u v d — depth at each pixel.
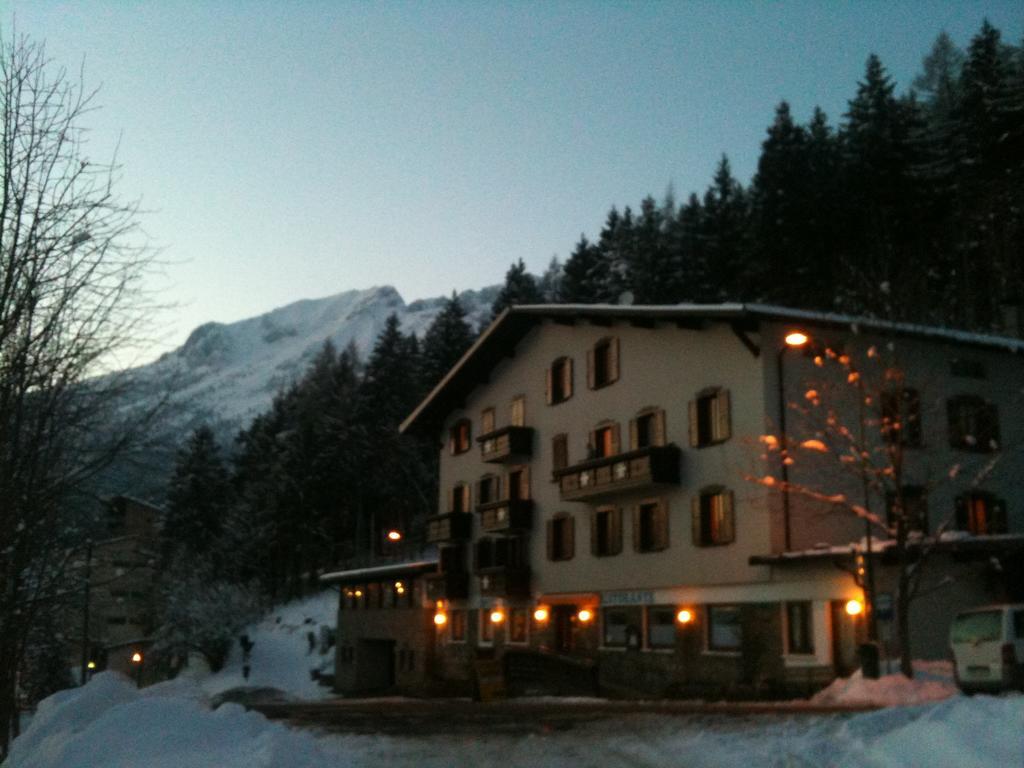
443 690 45.66
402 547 73.25
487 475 44.91
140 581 57.19
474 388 46.97
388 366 79.19
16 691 15.13
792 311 29.56
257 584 78.38
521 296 94.50
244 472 97.44
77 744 9.17
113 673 12.11
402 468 77.25
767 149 64.75
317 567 83.12
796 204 59.66
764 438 28.72
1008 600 27.03
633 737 15.30
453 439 48.44
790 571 27.75
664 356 33.78
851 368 27.14
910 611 25.67
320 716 22.69
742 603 29.30
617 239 95.94
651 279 74.31
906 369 30.55
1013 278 48.62
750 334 29.73
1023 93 56.66
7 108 10.48
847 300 42.00
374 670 54.34
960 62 77.81
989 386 32.09
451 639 46.41
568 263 88.00
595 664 32.09
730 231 69.62
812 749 11.26
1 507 10.67
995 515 31.06
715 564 30.36
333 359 114.00
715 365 31.33
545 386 41.03
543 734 16.72
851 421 29.39
